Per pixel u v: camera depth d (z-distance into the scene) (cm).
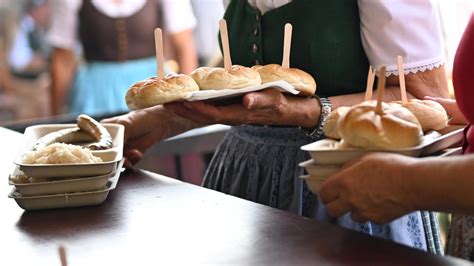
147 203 146
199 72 159
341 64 181
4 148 202
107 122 186
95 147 158
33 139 173
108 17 401
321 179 131
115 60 407
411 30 172
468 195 112
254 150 186
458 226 142
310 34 180
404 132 125
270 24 186
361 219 124
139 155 183
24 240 130
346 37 179
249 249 120
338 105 168
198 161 319
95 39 404
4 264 120
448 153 137
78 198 145
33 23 475
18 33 473
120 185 160
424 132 144
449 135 135
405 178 117
